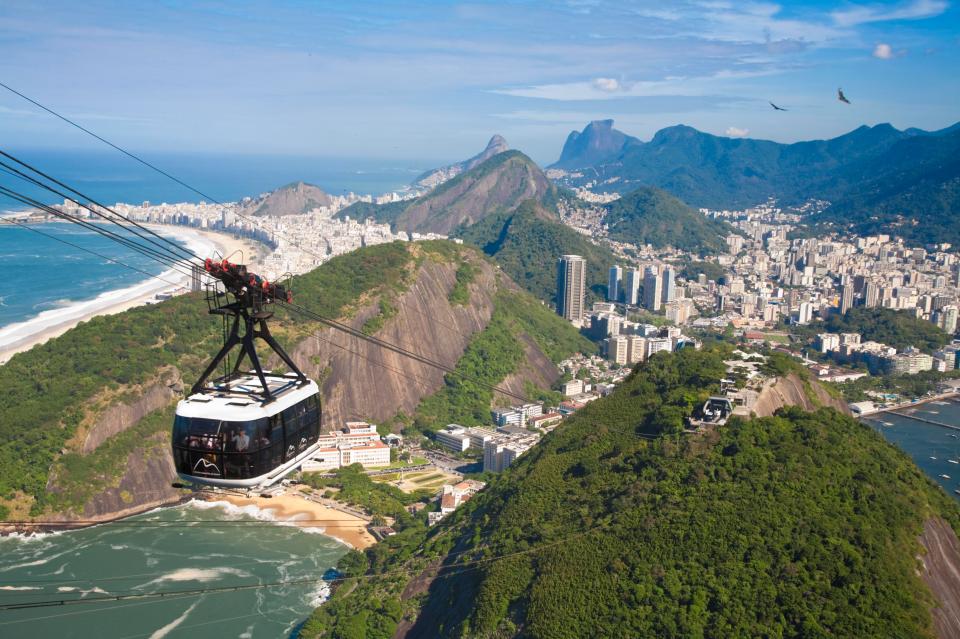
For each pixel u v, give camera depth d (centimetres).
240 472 3653
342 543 13075
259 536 13300
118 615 10562
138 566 12056
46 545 12750
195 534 13338
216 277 3838
